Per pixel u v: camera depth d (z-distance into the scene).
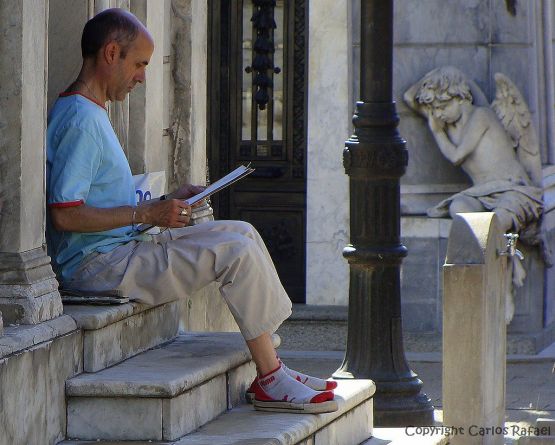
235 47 38.12
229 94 38.22
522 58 37.22
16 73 18.38
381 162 25.36
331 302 37.22
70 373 18.75
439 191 36.84
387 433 22.56
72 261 20.34
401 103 36.81
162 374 18.98
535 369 34.88
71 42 22.30
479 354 22.73
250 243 19.77
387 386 25.38
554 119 40.62
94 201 20.27
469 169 36.47
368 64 25.48
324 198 37.03
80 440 18.58
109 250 20.39
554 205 39.19
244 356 20.92
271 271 19.81
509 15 37.06
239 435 18.62
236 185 38.44
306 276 37.34
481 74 36.94
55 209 19.69
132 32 20.50
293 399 19.72
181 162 26.78
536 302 37.25
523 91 37.25
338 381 21.92
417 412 25.42
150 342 21.14
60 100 20.36
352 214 25.67
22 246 18.47
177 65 26.73
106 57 20.41
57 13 22.33
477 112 36.25
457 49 36.84
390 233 25.50
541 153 39.81
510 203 35.81
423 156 36.84
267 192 38.31
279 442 18.39
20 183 18.39
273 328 19.80
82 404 18.62
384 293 25.55
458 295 22.80
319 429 19.78
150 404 18.45
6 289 18.27
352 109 36.78
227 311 28.58
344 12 36.56
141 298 20.30
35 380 17.70
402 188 36.75
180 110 26.73
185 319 25.39
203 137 27.78
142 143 24.14
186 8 26.70
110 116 23.09
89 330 19.14
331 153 36.94
